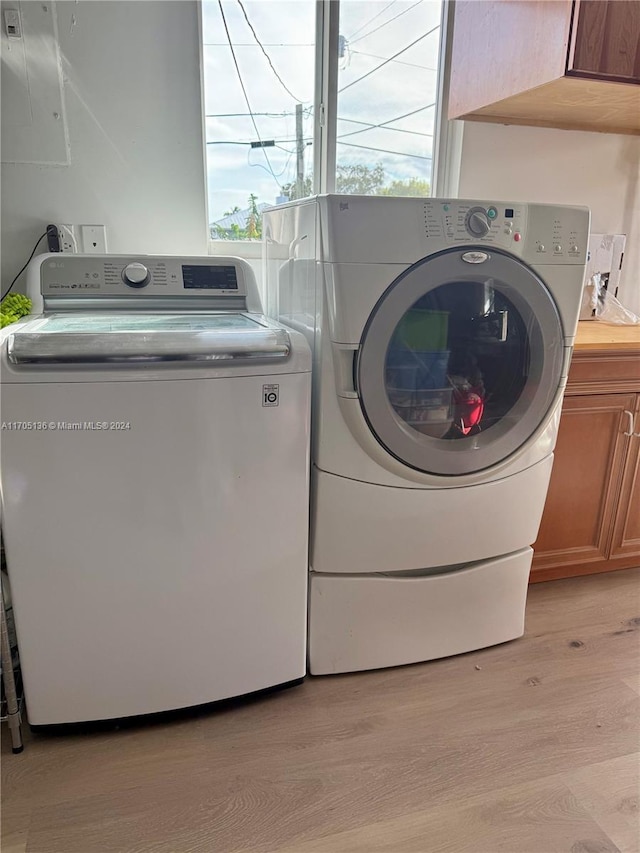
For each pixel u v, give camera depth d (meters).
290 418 1.27
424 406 1.45
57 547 1.18
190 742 1.33
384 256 1.22
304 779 1.24
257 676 1.42
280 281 1.63
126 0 1.72
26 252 1.81
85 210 1.83
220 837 1.11
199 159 1.90
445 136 2.20
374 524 1.42
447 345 1.42
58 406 1.10
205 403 1.19
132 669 1.30
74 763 1.26
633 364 1.79
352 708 1.44
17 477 1.12
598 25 1.58
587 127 2.24
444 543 1.50
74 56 1.72
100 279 1.52
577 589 1.96
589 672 1.57
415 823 1.14
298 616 1.42
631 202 2.40
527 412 1.47
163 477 1.20
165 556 1.25
